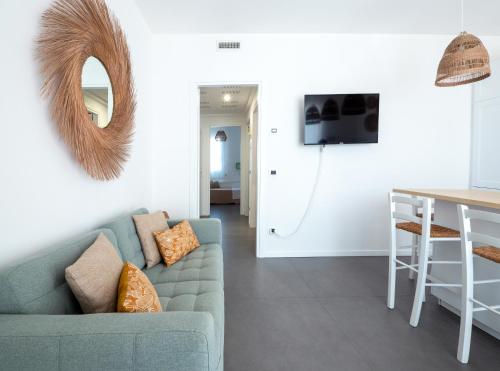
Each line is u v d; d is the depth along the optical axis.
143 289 1.14
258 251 3.40
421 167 3.44
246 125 6.53
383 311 2.07
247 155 6.58
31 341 0.77
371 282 2.61
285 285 2.54
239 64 3.29
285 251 3.43
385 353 1.60
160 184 3.32
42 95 1.28
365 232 3.45
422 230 1.84
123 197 2.32
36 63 1.24
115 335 0.79
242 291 2.41
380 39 3.34
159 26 3.09
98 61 1.76
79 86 1.49
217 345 1.14
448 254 2.07
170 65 3.27
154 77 3.26
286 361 1.52
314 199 3.41
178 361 0.79
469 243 1.54
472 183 3.42
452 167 3.45
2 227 1.07
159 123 3.29
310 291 2.41
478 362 1.53
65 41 1.38
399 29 3.23
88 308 1.04
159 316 0.87
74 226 1.57
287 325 1.88
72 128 1.46
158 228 2.19
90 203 1.76
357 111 3.23
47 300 0.95
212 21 3.01
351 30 3.24
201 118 6.63
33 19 1.21
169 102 3.29
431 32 3.30
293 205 3.41
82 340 0.78
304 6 2.75
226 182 10.73
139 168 2.77
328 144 3.29
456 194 1.92
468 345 1.52
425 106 3.40
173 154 3.32
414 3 2.73
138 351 0.78
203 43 3.27
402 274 2.81
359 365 1.50
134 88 2.60
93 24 1.65
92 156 1.67
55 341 0.77
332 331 1.81
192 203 3.36
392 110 3.39
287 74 3.31
